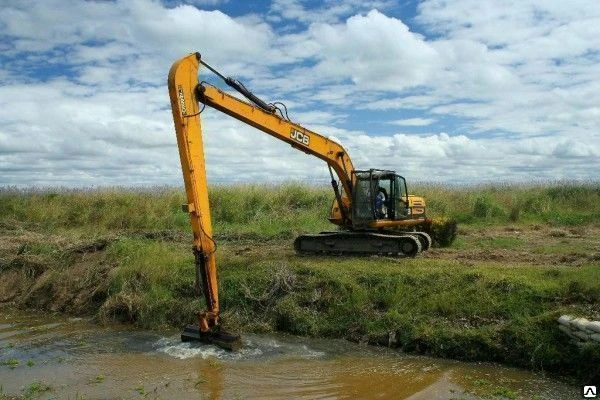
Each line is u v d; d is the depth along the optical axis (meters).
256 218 19.94
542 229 18.50
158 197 21.72
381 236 13.10
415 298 10.09
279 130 11.72
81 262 13.09
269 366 8.62
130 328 10.88
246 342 9.73
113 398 7.49
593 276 9.80
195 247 9.05
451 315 9.55
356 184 13.81
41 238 15.88
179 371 8.45
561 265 11.83
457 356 8.88
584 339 8.14
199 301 11.00
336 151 13.39
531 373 8.29
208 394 7.62
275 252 14.02
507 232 17.91
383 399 7.43
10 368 8.66
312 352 9.23
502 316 9.30
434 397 7.45
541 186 26.55
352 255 13.40
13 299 12.67
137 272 12.04
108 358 9.07
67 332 10.62
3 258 13.80
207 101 9.84
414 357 8.97
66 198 22.16
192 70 9.37
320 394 7.61
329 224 18.70
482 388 7.73
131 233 17.03
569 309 8.86
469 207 21.84
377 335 9.57
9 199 22.25
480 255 13.39
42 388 7.82
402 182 14.70
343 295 10.52
